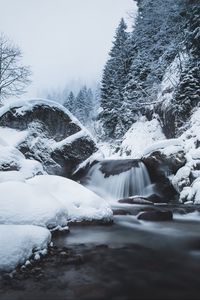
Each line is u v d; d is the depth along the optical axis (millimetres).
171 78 24547
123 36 41906
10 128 16734
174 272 4836
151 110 27000
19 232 5078
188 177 14352
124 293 3959
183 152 15477
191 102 20875
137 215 9953
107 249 6148
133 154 25188
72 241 6680
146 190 15609
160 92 25719
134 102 28672
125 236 7383
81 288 4062
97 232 7656
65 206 7992
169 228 8469
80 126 18828
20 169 11852
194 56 22484
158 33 26078
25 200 6945
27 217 6613
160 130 25062
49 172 16766
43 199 7223
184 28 24094
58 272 4656
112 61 41000
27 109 17297
